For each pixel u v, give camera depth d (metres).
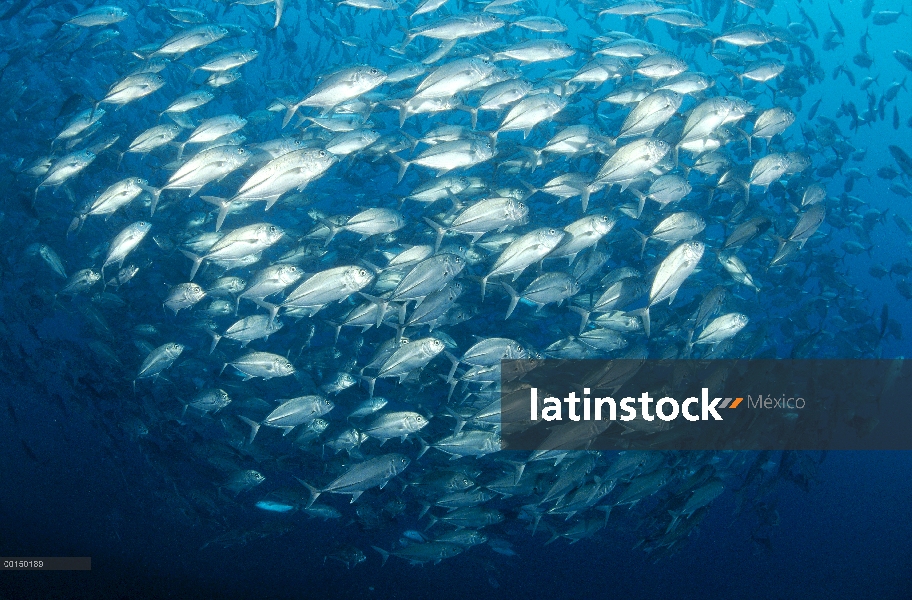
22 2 11.09
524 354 6.47
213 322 9.16
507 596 10.03
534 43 7.88
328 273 5.98
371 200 12.40
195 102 8.01
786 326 12.24
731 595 11.05
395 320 7.18
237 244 6.20
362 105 8.18
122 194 6.97
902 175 14.45
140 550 9.62
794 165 7.62
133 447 10.23
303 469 8.08
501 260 6.20
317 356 8.77
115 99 7.68
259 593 8.95
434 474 6.91
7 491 10.84
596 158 7.54
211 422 9.54
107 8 8.89
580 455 6.63
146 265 9.72
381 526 7.59
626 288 6.68
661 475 6.67
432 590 9.79
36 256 9.64
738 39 8.91
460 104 7.42
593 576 10.96
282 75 16.91
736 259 8.37
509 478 6.74
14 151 12.08
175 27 11.27
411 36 7.86
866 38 14.13
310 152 5.68
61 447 12.65
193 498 8.49
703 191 10.16
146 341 9.09
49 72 13.48
